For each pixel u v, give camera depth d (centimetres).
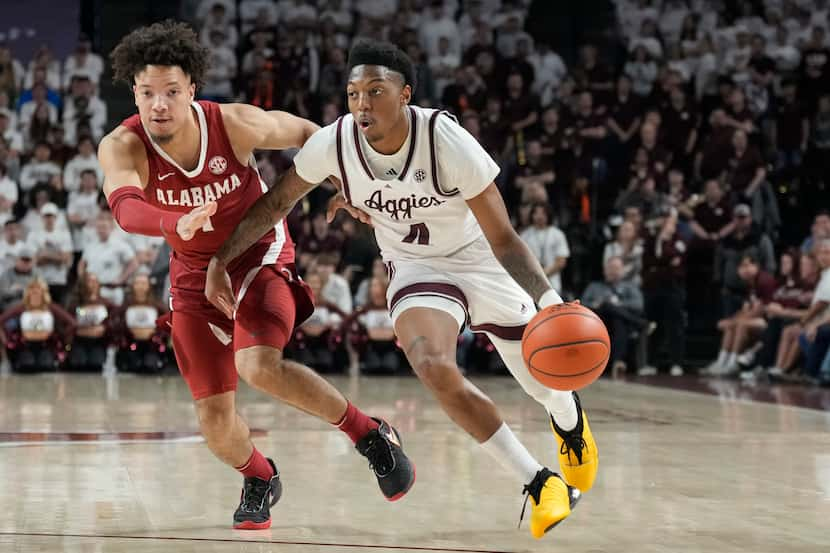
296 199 386
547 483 356
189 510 412
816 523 392
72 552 337
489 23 1614
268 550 343
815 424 730
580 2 1709
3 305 1262
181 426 700
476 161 360
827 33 1603
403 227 383
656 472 511
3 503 422
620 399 925
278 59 1477
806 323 1087
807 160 1450
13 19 1603
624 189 1431
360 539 361
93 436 644
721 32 1594
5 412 782
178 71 369
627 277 1259
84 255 1288
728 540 362
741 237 1270
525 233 1282
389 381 1144
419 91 1485
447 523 389
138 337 1220
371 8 1571
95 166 1382
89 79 1488
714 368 1245
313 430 677
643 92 1562
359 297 1278
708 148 1411
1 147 1393
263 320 387
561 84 1502
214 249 395
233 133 389
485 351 1261
